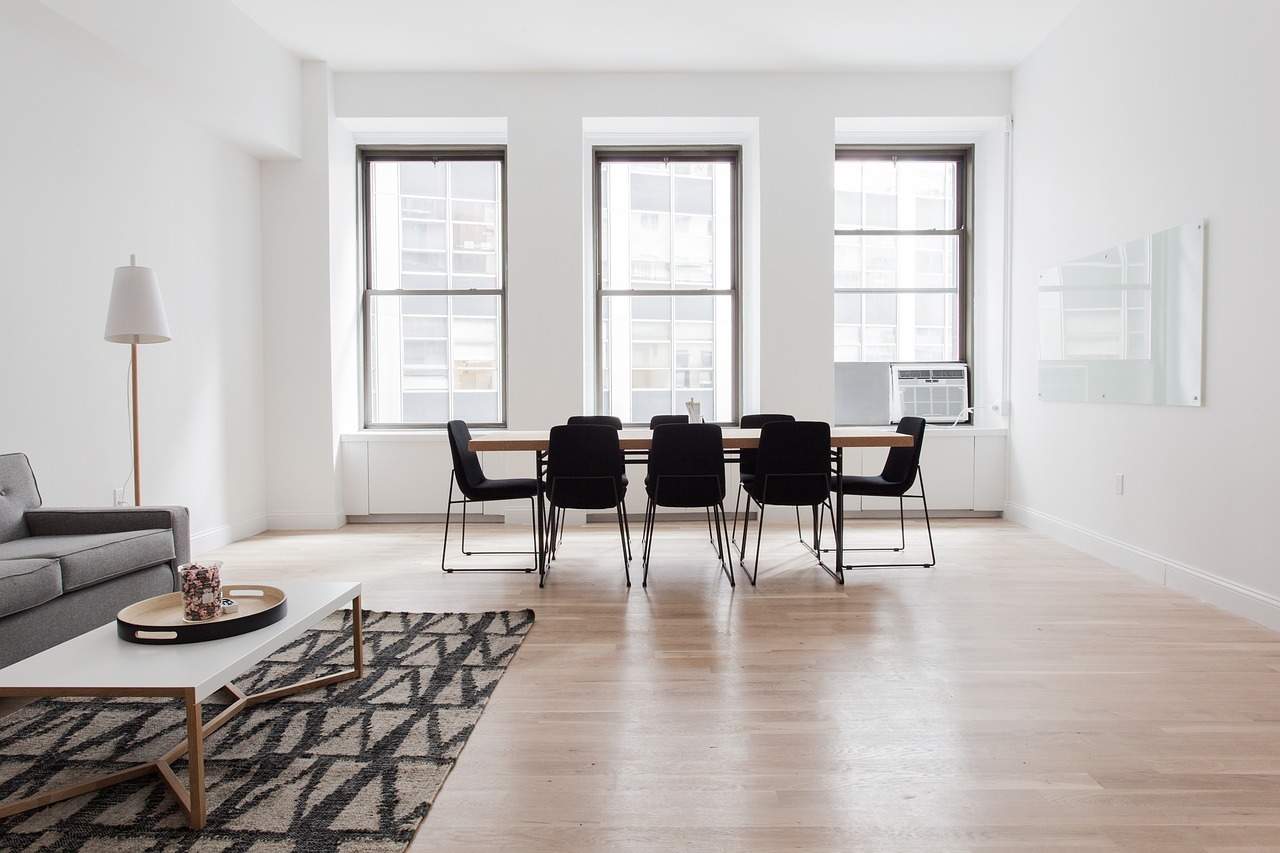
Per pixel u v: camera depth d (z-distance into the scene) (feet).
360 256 21.74
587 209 21.71
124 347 14.32
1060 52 17.57
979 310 21.97
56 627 9.33
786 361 20.47
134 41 13.32
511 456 20.43
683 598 13.02
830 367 20.48
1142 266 14.30
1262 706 8.48
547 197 20.20
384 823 6.17
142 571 10.98
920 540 17.89
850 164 22.45
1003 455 20.72
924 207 22.61
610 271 22.38
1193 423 13.00
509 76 20.10
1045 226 18.37
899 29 17.81
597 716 8.27
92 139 13.50
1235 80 11.93
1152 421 14.17
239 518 18.44
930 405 21.67
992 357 21.18
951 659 9.99
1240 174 11.84
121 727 8.02
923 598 12.94
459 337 22.17
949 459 20.79
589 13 16.92
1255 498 11.59
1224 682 9.17
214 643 7.11
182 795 6.44
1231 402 12.05
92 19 12.34
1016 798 6.60
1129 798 6.60
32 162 12.21
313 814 6.31
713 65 19.76
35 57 12.25
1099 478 16.06
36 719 8.23
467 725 8.02
